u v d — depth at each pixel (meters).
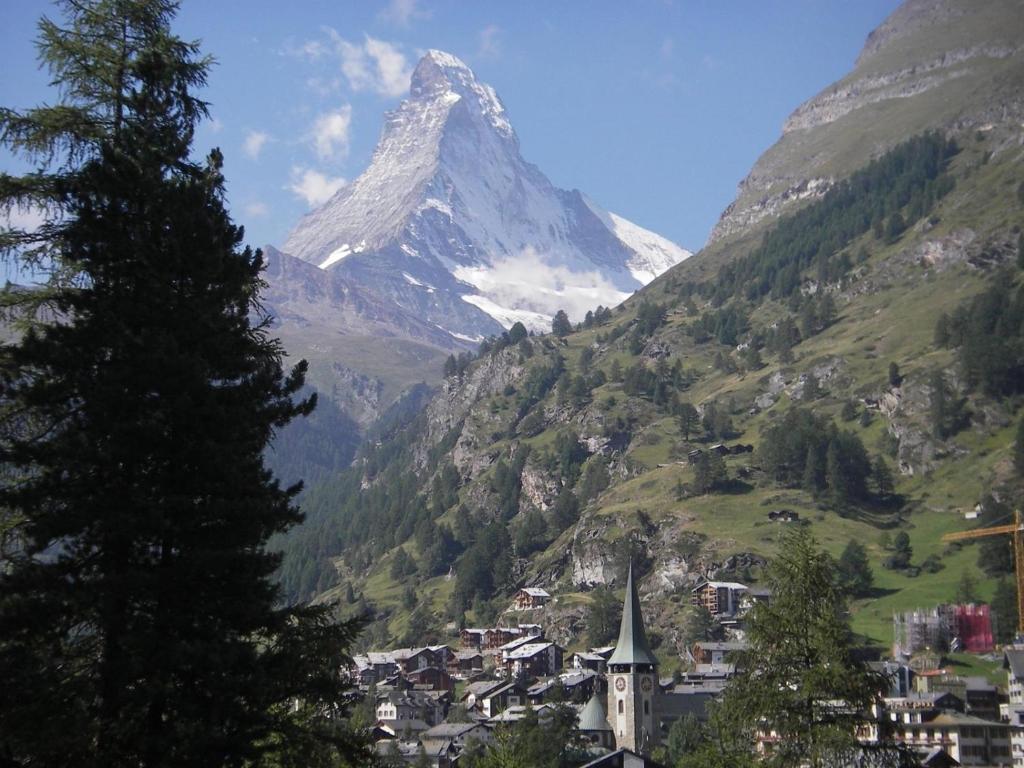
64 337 44.25
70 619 42.66
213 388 46.16
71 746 39.31
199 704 42.53
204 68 48.56
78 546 44.25
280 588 47.41
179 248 46.06
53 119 45.28
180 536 44.59
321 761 44.56
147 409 44.59
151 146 47.03
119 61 46.94
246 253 49.31
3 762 40.06
